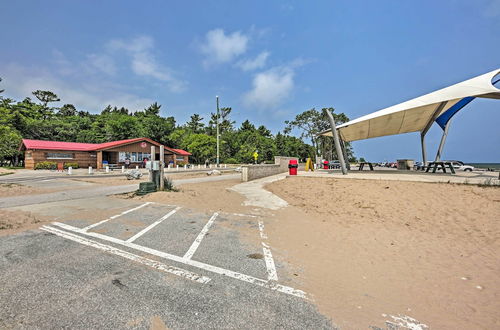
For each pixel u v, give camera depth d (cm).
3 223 471
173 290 239
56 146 2480
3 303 208
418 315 208
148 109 5928
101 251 339
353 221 541
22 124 3023
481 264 320
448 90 1048
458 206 542
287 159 2119
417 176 966
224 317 198
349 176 1066
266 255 342
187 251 348
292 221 541
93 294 227
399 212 569
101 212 586
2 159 2669
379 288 256
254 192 962
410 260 334
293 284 259
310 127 4419
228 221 529
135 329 179
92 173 1928
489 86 924
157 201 738
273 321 194
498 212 483
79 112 6138
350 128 1508
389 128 1595
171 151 3278
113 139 3819
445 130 1465
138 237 406
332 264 317
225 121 6006
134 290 237
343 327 189
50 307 204
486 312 214
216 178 1602
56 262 299
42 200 736
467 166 1906
